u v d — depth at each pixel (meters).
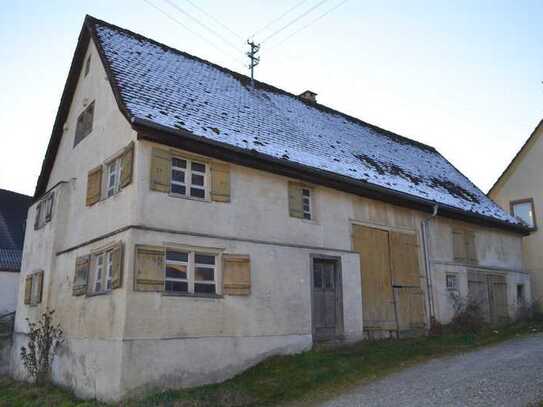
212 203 11.88
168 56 16.05
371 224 15.77
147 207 10.80
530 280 23.08
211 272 11.61
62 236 14.22
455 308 17.92
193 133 11.57
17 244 27.50
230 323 11.45
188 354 10.57
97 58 14.48
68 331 12.27
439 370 10.90
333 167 15.02
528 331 16.94
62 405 10.23
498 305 20.38
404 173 19.27
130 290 10.08
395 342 14.39
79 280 12.26
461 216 19.25
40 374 12.80
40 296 14.25
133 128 10.82
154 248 10.61
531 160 24.52
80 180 13.97
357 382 10.45
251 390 10.10
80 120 15.05
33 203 16.78
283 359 11.92
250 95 17.31
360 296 14.70
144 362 9.92
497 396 8.30
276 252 12.82
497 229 21.88
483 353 12.73
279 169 13.30
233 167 12.58
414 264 16.89
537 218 23.86
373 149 19.89
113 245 10.96
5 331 20.02
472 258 19.69
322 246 14.06
